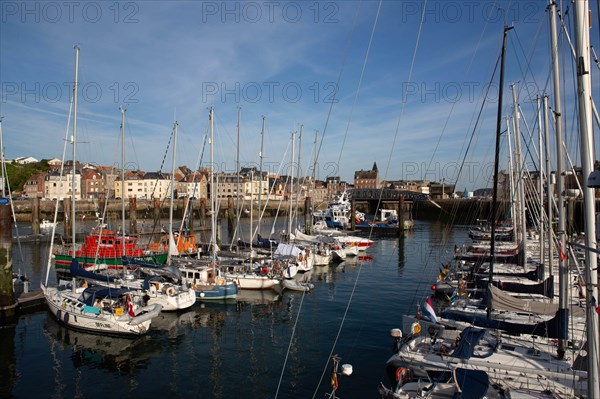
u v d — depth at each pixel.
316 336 23.20
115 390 17.34
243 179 145.12
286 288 33.97
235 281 31.89
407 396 12.96
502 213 67.44
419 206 119.56
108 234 39.94
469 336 14.58
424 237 72.19
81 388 17.50
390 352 20.70
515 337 15.86
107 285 26.91
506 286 20.55
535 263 32.78
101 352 21.09
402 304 29.45
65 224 57.84
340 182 191.12
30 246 54.78
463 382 12.74
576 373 12.44
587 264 7.69
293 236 49.28
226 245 52.06
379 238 71.25
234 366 19.48
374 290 33.94
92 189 126.50
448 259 47.91
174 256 39.16
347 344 21.89
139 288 27.31
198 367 19.42
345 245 52.28
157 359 20.34
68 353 20.94
